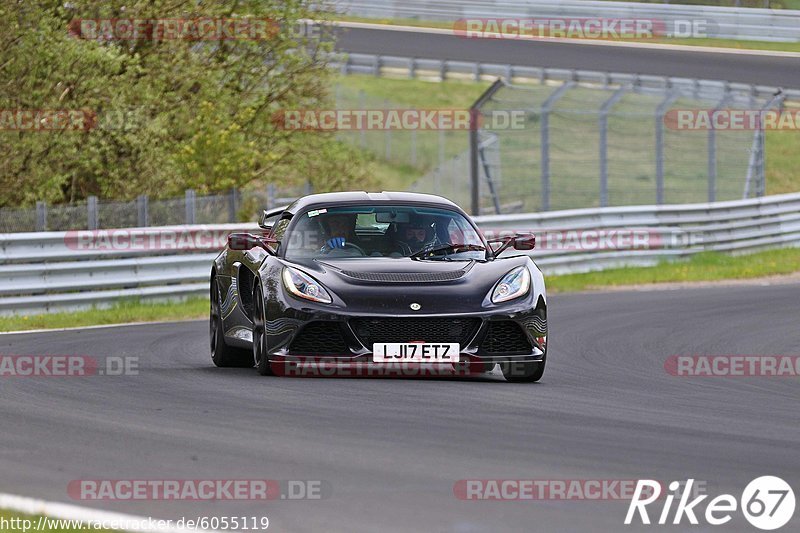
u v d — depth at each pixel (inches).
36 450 885.2
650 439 961.5
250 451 880.3
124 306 2335.1
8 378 1302.9
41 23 2891.2
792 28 6200.8
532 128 5590.6
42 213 2409.0
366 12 7180.1
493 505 724.0
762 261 3380.9
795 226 3786.9
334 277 1283.2
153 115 3326.8
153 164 3147.1
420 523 681.6
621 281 2913.4
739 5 6314.0
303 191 3289.9
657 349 1712.6
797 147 6087.6
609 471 826.2
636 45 6392.7
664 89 5428.2
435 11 6998.0
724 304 2380.7
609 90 5615.2
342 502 727.1
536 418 1049.5
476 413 1065.5
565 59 6038.4
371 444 910.4
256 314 1330.0
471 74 6058.1
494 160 4798.2
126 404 1104.8
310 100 3946.9
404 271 1302.9
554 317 2142.0
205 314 2247.8
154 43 3373.5
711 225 3452.3
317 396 1151.0
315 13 3848.4
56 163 2957.7
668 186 5123.0
